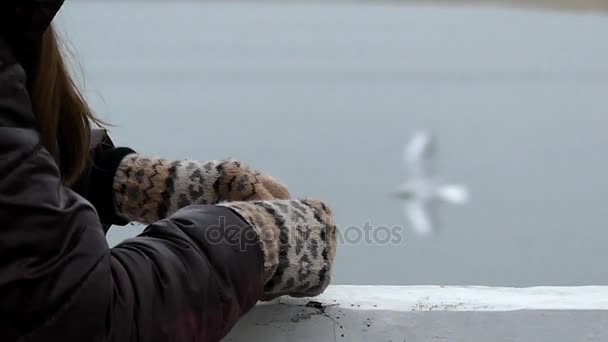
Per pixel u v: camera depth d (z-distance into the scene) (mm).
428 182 9164
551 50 23469
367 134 13969
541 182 10992
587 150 12969
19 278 1792
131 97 16422
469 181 11031
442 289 2809
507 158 12516
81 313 1827
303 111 15922
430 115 15750
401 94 17891
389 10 33156
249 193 2436
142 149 12750
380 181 10781
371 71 20656
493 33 27031
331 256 2367
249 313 2561
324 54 23078
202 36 25484
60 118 2307
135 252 1995
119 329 1889
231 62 21562
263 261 2168
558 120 15148
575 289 2832
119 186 2521
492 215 9336
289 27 28078
